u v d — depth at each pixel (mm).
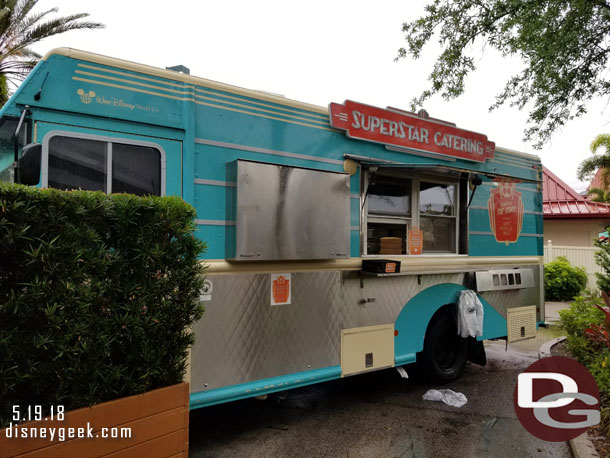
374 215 4727
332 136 4312
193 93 3457
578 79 6738
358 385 5312
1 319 2227
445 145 5320
